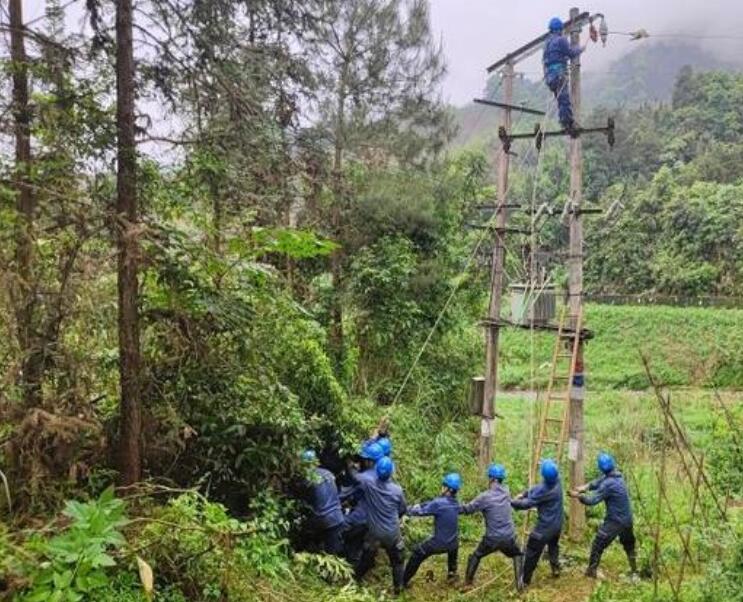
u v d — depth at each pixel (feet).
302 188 31.83
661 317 121.29
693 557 31.22
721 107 239.71
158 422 21.35
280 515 24.16
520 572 29.27
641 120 240.53
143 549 16.58
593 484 31.24
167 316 20.97
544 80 36.29
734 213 147.23
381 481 27.61
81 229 18.37
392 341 44.24
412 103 43.09
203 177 21.25
